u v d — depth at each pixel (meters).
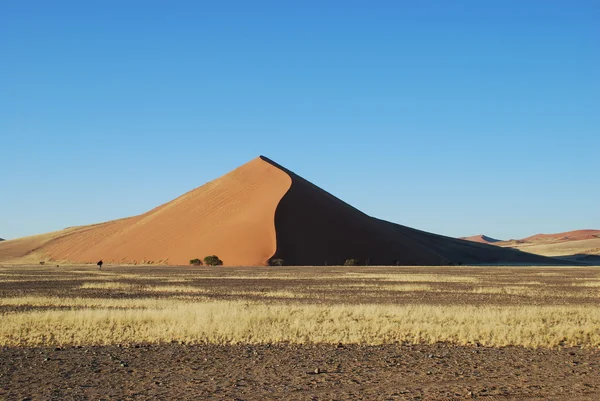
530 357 16.56
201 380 13.77
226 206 126.06
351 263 106.62
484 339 19.25
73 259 141.62
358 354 16.95
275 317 23.52
